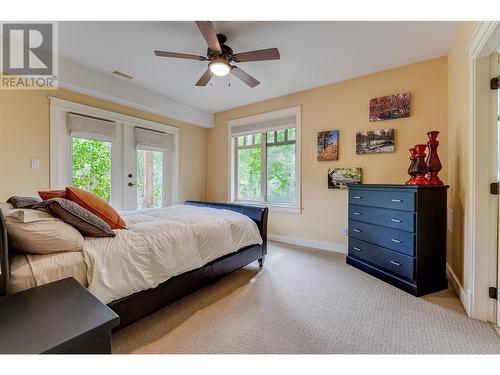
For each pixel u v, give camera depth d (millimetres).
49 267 1185
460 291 1968
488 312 1670
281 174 4086
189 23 2104
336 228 3400
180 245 1812
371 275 2496
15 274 1094
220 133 4809
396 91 2906
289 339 1481
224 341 1461
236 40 2340
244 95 3898
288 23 2084
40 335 693
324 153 3471
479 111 1694
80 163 3123
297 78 3246
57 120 2855
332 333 1541
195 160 4781
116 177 3512
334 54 2611
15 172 2529
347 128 3285
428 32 2205
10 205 1716
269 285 2270
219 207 3217
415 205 2068
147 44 2445
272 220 4098
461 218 2029
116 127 3486
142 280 1493
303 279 2404
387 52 2566
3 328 724
